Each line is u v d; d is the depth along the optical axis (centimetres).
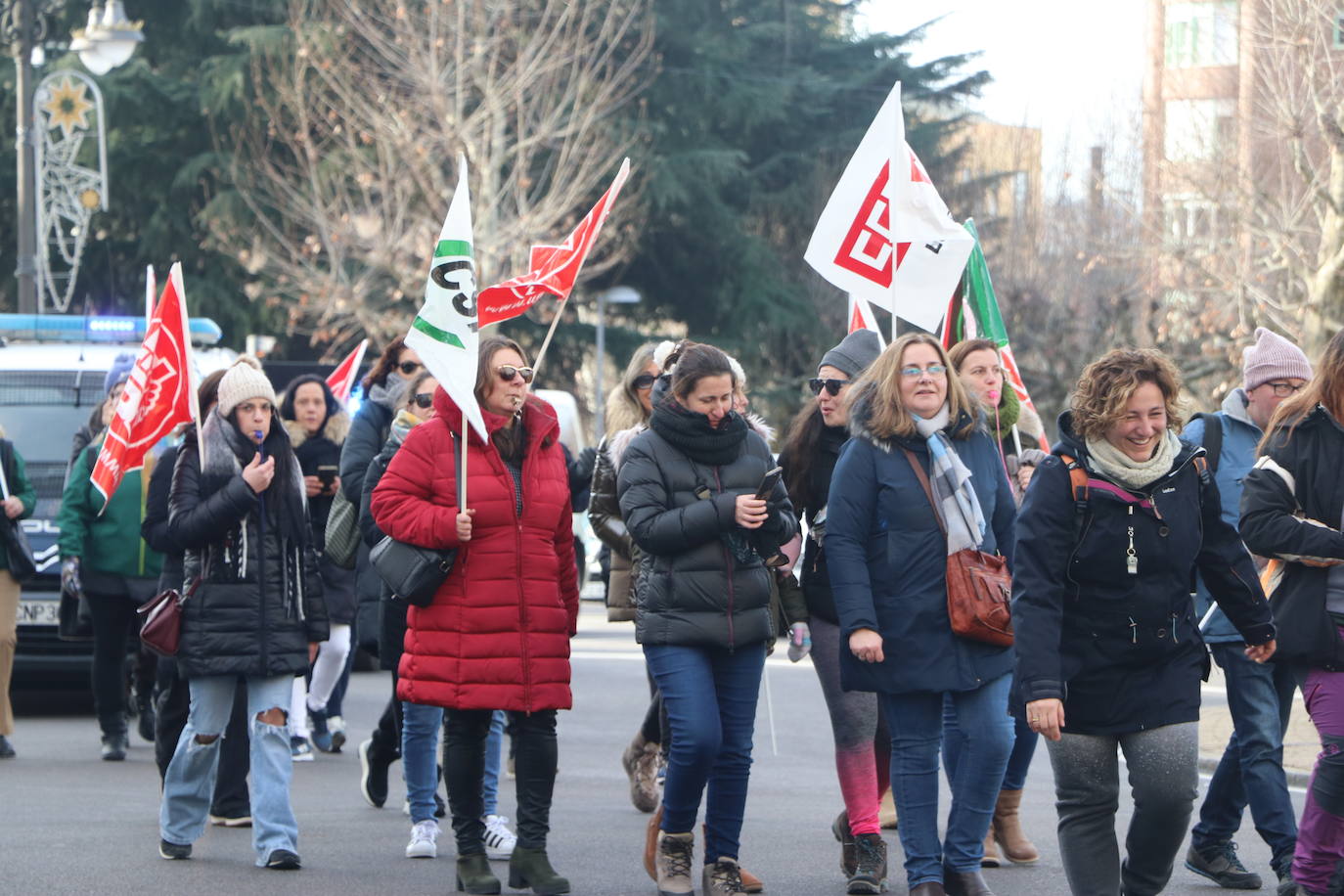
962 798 1227
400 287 6231
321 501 1998
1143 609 1039
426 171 6028
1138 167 6316
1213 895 1327
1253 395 1391
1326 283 3881
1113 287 6362
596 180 6103
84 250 6550
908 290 1571
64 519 2016
